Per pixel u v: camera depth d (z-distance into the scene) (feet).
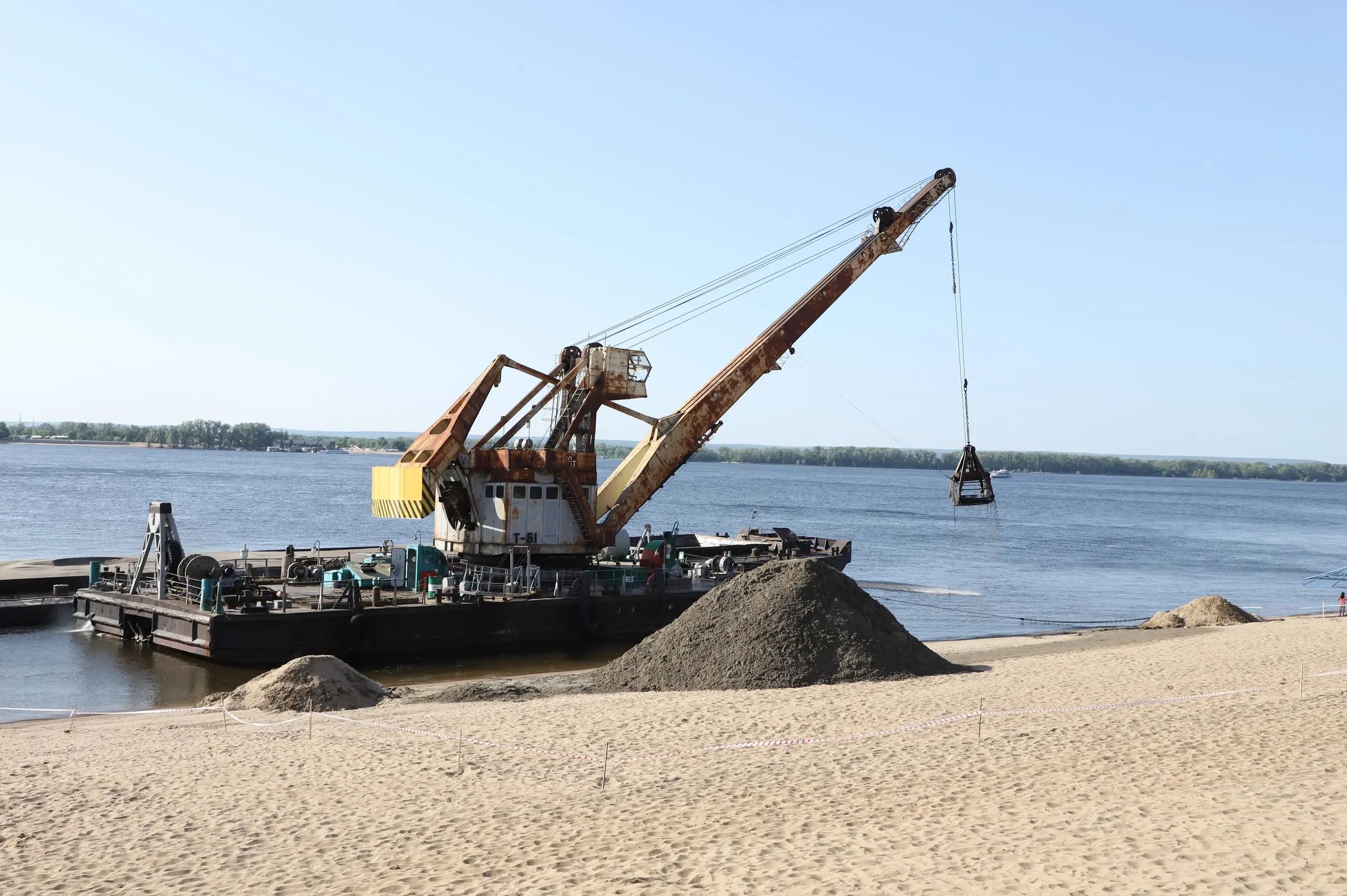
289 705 82.58
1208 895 33.24
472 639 125.59
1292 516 627.87
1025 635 148.36
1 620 133.08
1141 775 50.93
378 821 49.93
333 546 269.44
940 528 415.85
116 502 398.01
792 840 43.16
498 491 141.69
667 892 37.73
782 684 90.12
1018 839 40.65
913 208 174.09
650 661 98.02
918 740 64.39
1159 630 145.28
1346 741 56.65
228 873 43.29
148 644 124.16
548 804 51.88
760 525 397.19
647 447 160.25
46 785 57.77
